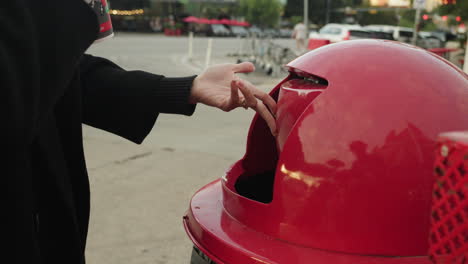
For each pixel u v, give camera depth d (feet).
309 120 3.29
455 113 3.19
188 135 18.67
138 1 173.17
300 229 3.35
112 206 11.40
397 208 3.14
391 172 3.11
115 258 9.00
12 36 2.31
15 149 2.41
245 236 3.56
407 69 3.29
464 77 3.46
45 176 3.07
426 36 75.05
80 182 3.51
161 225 10.43
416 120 3.13
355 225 3.21
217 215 3.95
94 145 16.89
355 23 186.29
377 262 3.18
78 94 3.39
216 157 15.55
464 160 1.86
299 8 201.87
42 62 2.51
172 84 3.89
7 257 2.57
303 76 3.81
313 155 3.24
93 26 2.74
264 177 4.68
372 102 3.18
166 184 12.96
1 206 2.53
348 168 3.15
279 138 3.78
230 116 22.56
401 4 130.00
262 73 42.91
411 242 3.21
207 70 4.03
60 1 2.63
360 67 3.32
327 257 3.24
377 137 3.12
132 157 15.46
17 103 2.29
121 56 58.70
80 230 3.61
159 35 149.59
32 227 2.67
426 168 3.11
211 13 190.60
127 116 3.89
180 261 8.95
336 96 3.26
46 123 3.05
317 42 40.78
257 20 191.42
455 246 1.97
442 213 2.01
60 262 3.25
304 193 3.29
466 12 48.42
